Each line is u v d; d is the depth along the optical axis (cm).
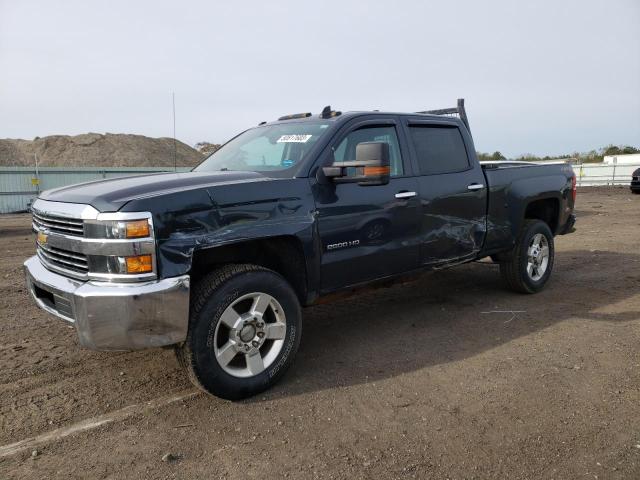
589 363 401
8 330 502
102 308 305
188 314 321
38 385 380
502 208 555
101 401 354
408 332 486
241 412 336
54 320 532
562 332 474
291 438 303
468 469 270
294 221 373
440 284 672
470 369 395
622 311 534
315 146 406
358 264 420
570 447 288
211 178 367
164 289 309
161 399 356
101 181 388
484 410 331
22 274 770
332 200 399
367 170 369
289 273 396
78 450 294
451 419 321
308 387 371
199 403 349
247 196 352
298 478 264
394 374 390
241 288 343
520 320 513
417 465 273
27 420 329
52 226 351
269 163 425
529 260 601
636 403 336
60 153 5062
